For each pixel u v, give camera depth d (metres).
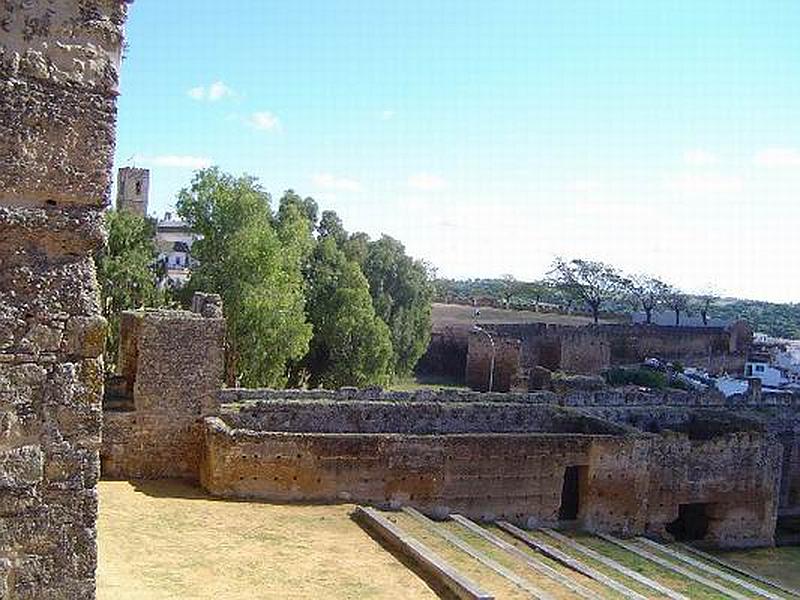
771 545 29.98
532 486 26.42
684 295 110.31
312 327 42.62
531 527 26.23
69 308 7.62
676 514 28.62
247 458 23.67
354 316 45.38
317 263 46.38
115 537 19.34
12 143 7.32
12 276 7.41
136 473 24.25
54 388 7.60
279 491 23.94
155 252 45.81
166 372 24.41
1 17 7.25
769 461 29.98
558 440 26.69
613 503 27.36
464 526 24.23
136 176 55.62
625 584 21.41
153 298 41.56
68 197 7.53
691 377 63.00
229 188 39.91
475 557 20.72
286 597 17.12
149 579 17.03
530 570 20.59
